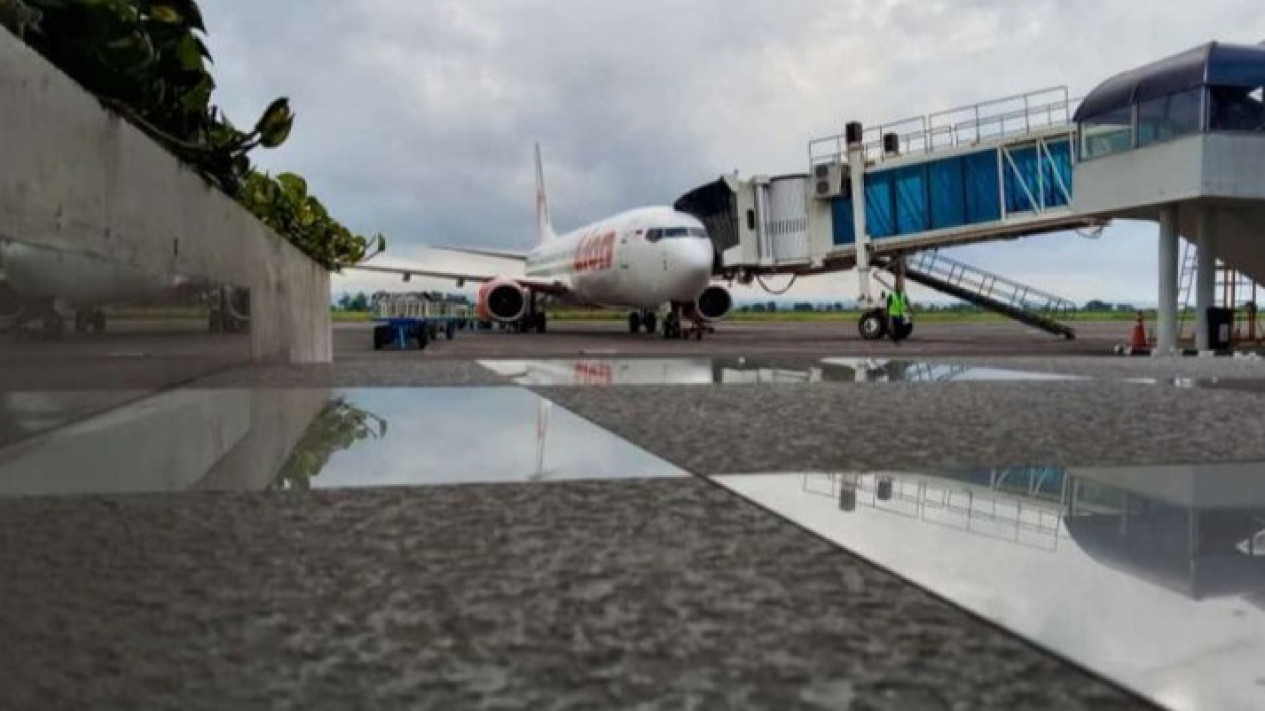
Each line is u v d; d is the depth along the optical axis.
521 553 1.15
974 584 1.01
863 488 1.62
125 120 2.93
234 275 4.87
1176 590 0.98
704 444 2.17
